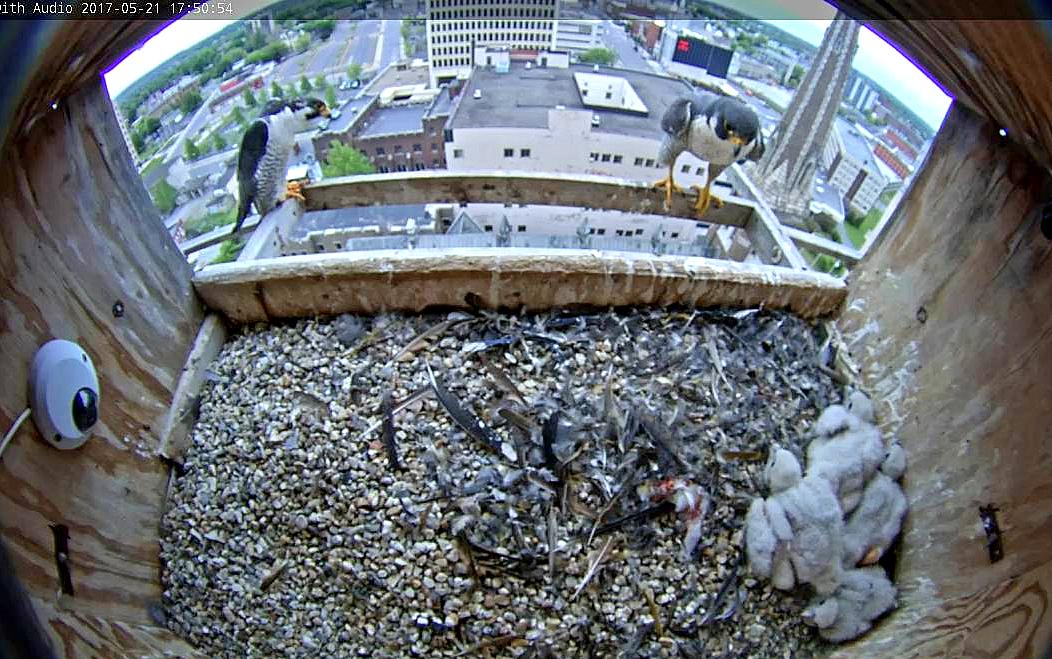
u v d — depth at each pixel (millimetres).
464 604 666
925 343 737
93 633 535
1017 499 574
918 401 730
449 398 769
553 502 702
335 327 850
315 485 720
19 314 527
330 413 767
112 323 670
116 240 691
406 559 680
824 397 830
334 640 677
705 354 833
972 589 591
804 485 691
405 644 666
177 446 760
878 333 813
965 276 692
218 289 834
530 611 666
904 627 636
